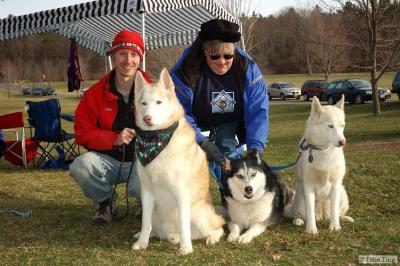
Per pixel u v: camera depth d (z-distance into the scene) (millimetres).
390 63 18141
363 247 3699
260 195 4180
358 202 5156
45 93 49812
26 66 66500
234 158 4488
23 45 70125
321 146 4113
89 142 4551
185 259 3510
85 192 4629
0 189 6383
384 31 19953
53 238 4148
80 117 4680
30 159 8758
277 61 70312
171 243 3988
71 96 48031
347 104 25344
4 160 9625
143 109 3676
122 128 4727
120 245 3953
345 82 26141
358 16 18422
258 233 4145
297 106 27562
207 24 4582
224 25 4508
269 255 3592
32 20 9492
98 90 4703
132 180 4660
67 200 5699
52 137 8445
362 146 10117
